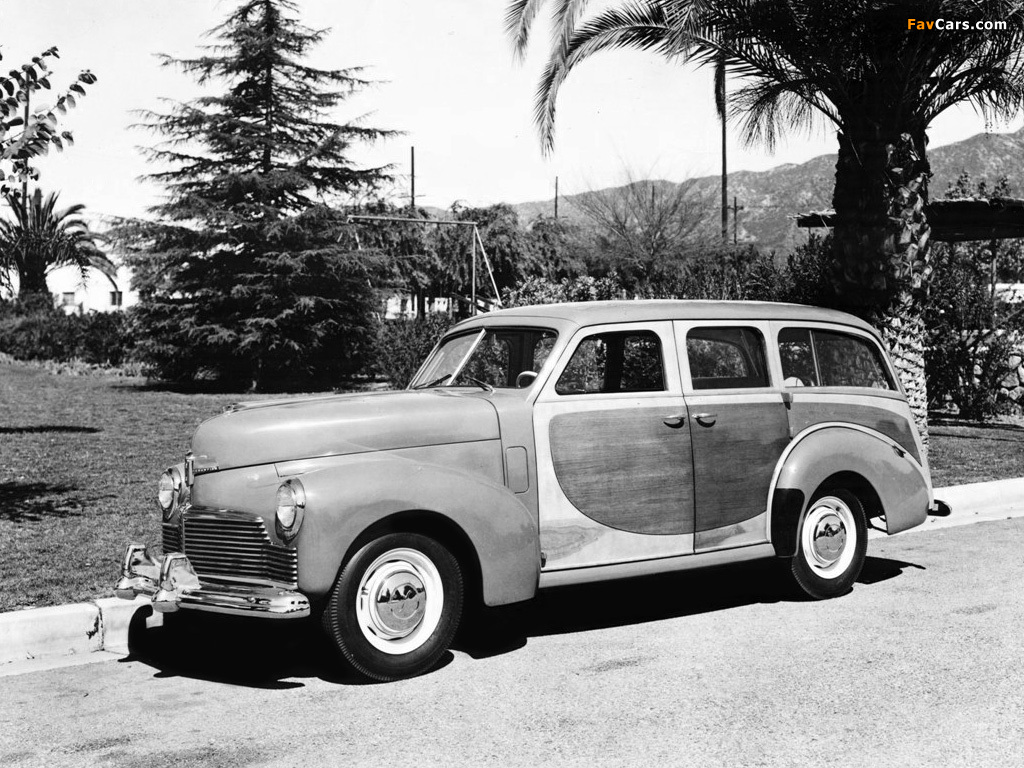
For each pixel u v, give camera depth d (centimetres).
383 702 477
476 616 638
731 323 634
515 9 1244
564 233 4581
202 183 3259
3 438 1513
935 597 650
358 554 496
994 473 1127
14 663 557
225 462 518
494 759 403
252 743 428
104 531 842
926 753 397
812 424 647
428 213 4566
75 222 4366
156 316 3247
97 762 411
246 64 3291
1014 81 1113
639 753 405
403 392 601
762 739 416
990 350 1738
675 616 626
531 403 565
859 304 1152
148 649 583
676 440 595
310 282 3234
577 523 566
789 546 623
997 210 1617
